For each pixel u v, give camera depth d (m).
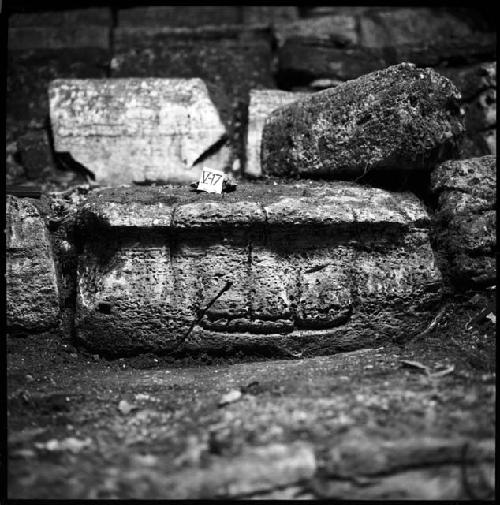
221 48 2.32
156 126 1.94
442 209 1.59
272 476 0.91
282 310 1.46
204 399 1.20
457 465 0.93
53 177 1.97
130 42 2.35
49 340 1.54
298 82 2.26
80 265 1.53
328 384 1.21
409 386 1.18
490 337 1.44
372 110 1.59
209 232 1.48
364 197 1.54
